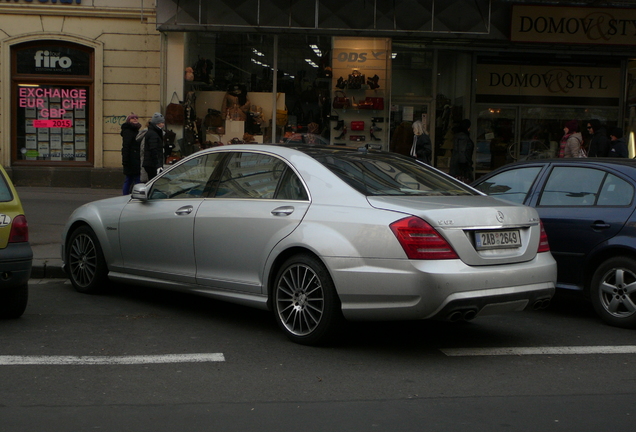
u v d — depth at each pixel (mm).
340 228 5477
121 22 18609
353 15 16406
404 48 18078
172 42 16547
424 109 18312
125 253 7238
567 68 19141
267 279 5941
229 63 16719
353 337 6137
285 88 16875
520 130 19094
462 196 5953
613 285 6641
